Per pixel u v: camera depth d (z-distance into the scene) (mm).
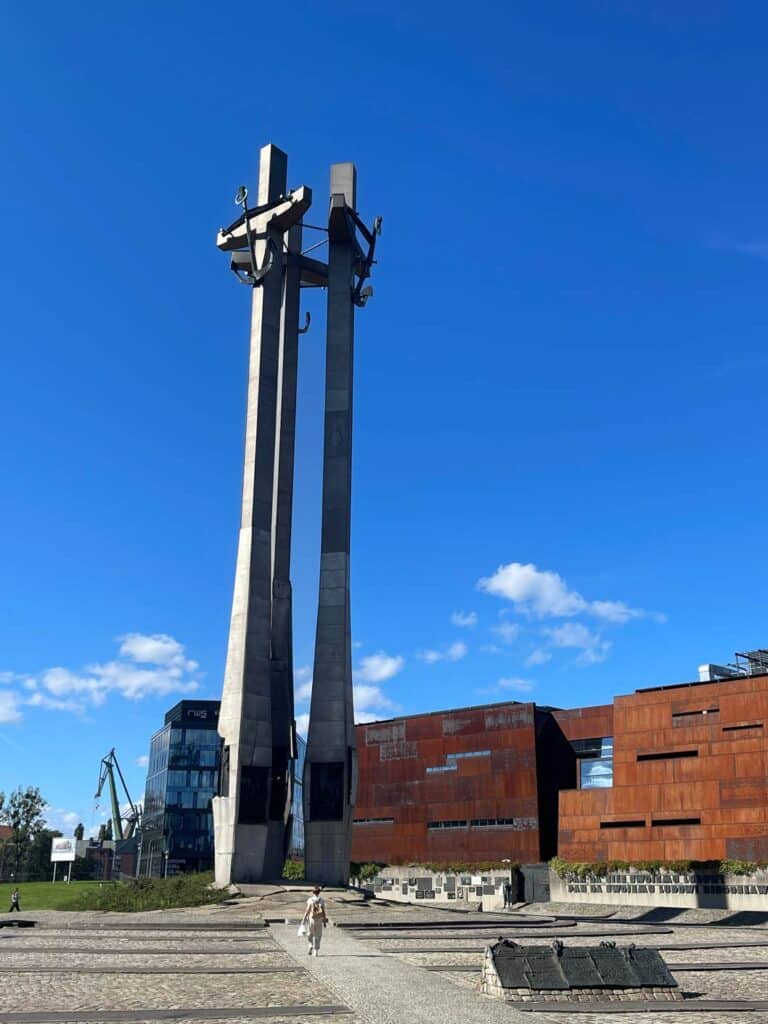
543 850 75812
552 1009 16953
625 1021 15680
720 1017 16344
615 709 72250
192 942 29609
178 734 127625
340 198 58344
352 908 41562
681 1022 15641
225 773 48656
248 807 48219
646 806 68250
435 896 79375
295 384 59594
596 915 61656
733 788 64375
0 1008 16375
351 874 85438
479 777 80312
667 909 62375
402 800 85062
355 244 59875
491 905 75625
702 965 25344
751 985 21422
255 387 54844
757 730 64625
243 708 49094
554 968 18234
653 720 70125
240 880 47156
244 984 19797
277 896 43625
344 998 17719
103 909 44438
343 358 57062
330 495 54531
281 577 55906
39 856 152625
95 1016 15438
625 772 70125
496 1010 16562
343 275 58719
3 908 60875
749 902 60938
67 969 22281
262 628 51156
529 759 77625
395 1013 16031
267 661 50938
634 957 18797
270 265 56781
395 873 82750
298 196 55531
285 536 56750
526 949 18734
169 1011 16031
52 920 37438
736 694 66312
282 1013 15898
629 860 67562
